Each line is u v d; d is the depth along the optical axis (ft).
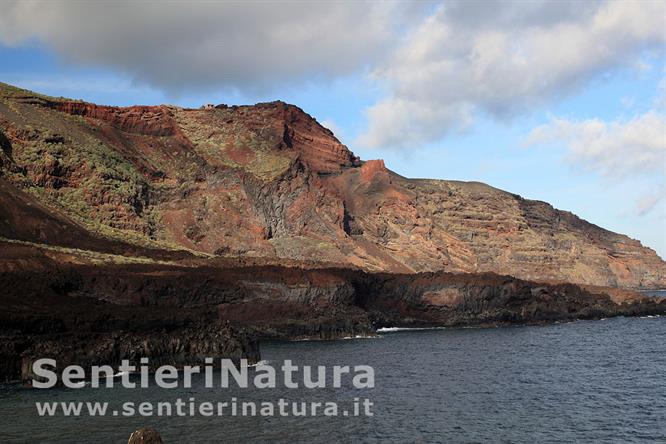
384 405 195.83
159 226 536.01
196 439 159.02
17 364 209.97
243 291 372.38
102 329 230.48
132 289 321.73
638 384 231.91
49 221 421.59
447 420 180.14
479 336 391.65
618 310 555.28
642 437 166.09
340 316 385.50
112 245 430.20
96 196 497.46
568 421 180.24
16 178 455.22
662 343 354.95
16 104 533.96
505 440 163.02
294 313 377.71
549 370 261.24
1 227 390.83
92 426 166.09
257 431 166.30
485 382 233.96
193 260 426.51
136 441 123.75
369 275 469.16
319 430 168.55
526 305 490.90
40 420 170.09
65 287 297.94
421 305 465.47
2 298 241.96
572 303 536.42
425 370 258.16
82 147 524.11
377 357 293.43
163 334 239.50
